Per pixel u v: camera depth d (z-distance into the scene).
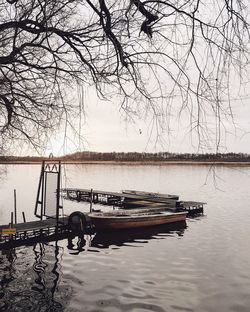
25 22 3.23
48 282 11.99
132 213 23.66
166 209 26.17
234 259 15.04
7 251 16.39
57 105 4.41
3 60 3.48
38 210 29.94
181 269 13.57
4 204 33.69
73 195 42.06
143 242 18.69
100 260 14.97
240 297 10.67
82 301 10.29
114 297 10.59
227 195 42.97
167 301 10.30
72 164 5.29
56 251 16.48
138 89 3.00
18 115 4.85
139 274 12.95
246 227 22.58
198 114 2.30
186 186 56.28
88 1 2.90
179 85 2.44
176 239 19.33
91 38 3.57
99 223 20.73
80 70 4.06
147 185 58.06
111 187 53.66
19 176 90.06
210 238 19.48
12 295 10.77
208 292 11.06
